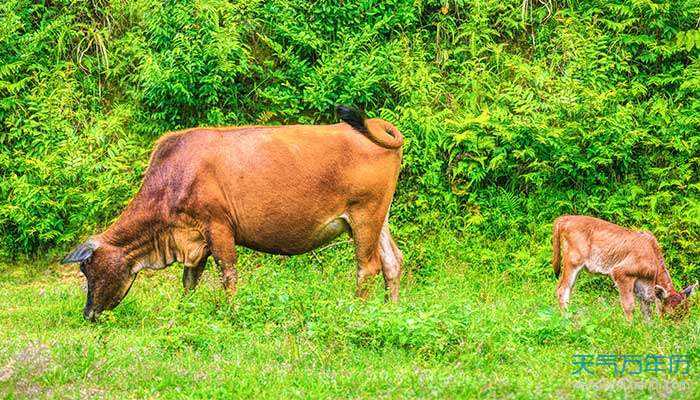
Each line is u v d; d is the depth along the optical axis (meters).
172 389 30.62
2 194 56.00
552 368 32.97
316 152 42.69
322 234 43.66
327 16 58.22
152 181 42.72
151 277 51.31
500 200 52.81
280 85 57.69
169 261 43.25
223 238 42.09
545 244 51.44
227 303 39.62
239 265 50.81
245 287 39.88
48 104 56.34
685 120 52.91
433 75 56.56
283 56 57.31
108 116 57.72
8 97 57.00
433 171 53.34
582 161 52.38
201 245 42.72
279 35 58.62
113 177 54.00
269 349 34.88
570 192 52.84
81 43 59.53
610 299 47.50
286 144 42.62
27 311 43.69
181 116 57.09
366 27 57.75
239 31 56.59
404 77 56.00
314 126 43.56
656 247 42.69
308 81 56.62
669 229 50.44
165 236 42.69
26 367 32.03
